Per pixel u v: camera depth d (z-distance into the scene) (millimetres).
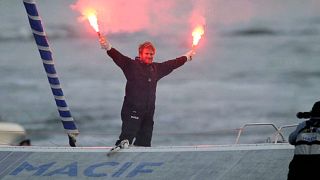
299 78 139375
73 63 155625
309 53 169750
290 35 193000
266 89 127875
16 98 115562
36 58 163750
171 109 107562
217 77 140125
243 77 141250
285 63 157625
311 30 197500
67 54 166750
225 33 191000
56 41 179750
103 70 146375
